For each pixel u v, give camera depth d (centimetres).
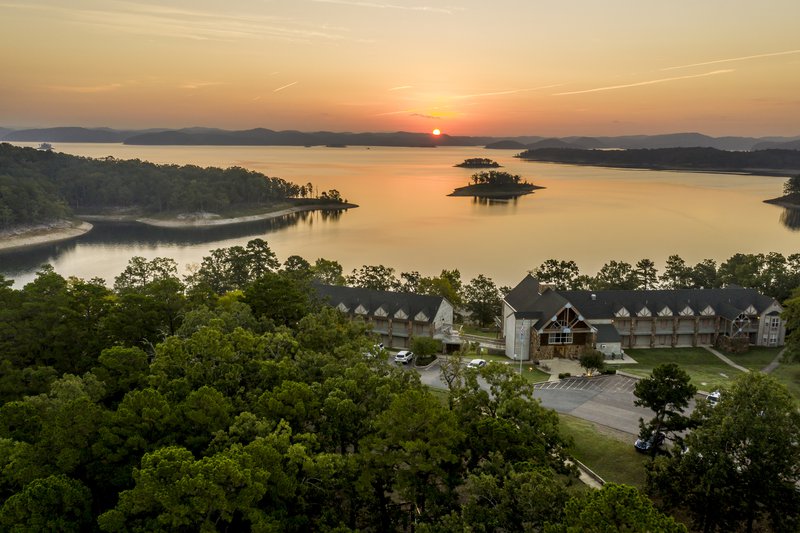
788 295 12350
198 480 3419
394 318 11231
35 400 4606
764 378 4394
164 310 7425
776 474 4153
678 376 5584
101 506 4134
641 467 5812
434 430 4112
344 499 4641
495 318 13638
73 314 6806
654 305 11019
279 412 4578
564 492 3462
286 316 7962
